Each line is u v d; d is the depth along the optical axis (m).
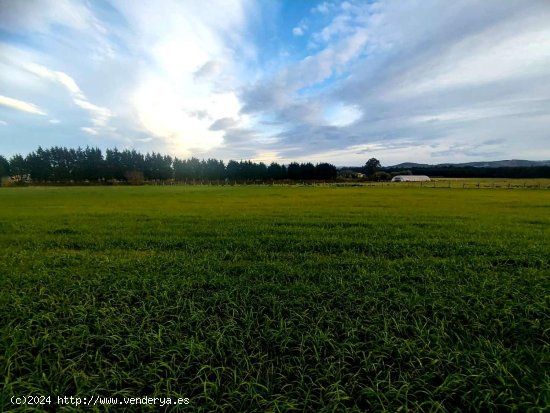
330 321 6.05
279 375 4.66
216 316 6.28
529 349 5.16
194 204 29.88
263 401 4.11
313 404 4.25
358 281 8.17
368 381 4.65
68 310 6.66
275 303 6.84
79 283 8.10
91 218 20.12
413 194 42.59
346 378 4.67
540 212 22.33
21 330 5.72
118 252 11.64
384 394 4.19
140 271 9.33
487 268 9.38
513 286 7.68
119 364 5.04
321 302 6.96
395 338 5.46
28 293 7.63
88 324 6.11
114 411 4.09
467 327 5.97
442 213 21.86
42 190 60.56
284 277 8.74
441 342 5.33
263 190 56.62
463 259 10.16
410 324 6.06
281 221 18.41
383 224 17.27
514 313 6.41
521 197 36.19
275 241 13.11
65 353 5.25
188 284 8.02
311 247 12.20
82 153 125.38
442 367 4.79
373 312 6.53
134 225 17.31
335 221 18.31
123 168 121.88
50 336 5.55
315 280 8.55
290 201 32.81
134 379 4.54
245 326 6.04
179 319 6.27
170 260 10.30
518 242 12.49
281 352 5.28
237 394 4.27
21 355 5.05
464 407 4.19
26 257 10.84
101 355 5.09
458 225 16.77
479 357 4.93
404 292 7.50
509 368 4.72
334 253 11.47
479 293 7.24
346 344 5.29
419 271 9.04
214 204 29.81
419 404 4.10
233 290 7.58
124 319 6.21
